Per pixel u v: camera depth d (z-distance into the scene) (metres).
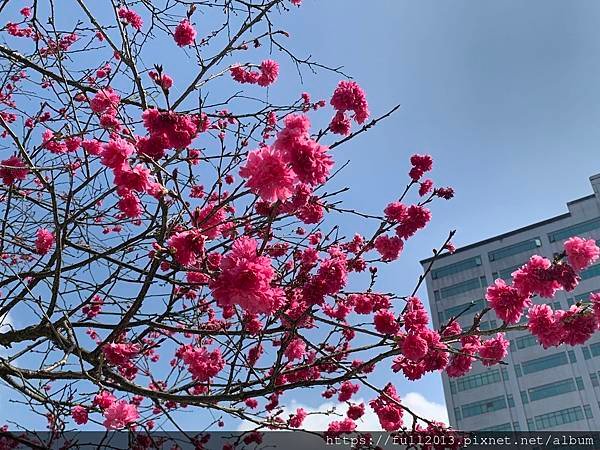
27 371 4.70
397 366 4.39
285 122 3.43
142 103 4.85
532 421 48.16
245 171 3.22
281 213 4.82
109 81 5.50
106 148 3.72
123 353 4.67
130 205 4.37
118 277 4.70
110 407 4.19
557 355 50.16
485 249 58.66
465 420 51.00
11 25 6.84
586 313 3.78
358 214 5.18
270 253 5.77
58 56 4.84
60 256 4.18
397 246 5.24
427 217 5.16
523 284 3.90
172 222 4.64
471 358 4.69
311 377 5.62
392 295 5.25
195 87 5.08
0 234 5.00
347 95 4.62
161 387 5.73
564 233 55.53
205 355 4.78
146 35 5.51
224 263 3.21
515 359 51.78
